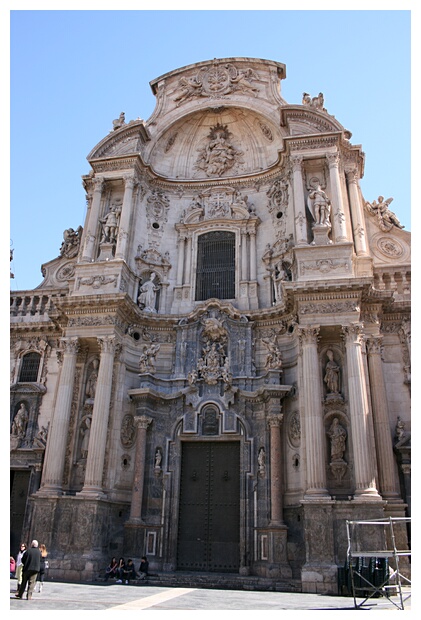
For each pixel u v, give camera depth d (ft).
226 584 67.05
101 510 72.69
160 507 79.56
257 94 102.89
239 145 105.91
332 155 86.74
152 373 85.30
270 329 86.69
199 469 81.97
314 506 65.16
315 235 81.66
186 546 77.92
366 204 92.63
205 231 98.17
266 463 77.61
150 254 96.02
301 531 71.36
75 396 82.17
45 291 101.30
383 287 85.10
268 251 92.32
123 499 78.33
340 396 72.43
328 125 89.10
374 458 68.44
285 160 93.61
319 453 67.87
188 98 106.83
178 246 98.89
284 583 65.41
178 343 88.94
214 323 87.10
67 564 68.90
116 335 82.38
